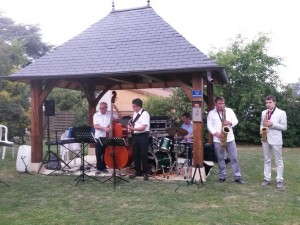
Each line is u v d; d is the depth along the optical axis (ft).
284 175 24.06
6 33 90.53
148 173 22.76
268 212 15.01
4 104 41.22
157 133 27.55
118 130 23.47
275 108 19.65
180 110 48.67
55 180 22.11
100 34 26.71
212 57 50.34
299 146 49.37
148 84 31.68
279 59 50.08
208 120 21.76
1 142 27.35
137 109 21.85
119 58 23.54
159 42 23.93
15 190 19.45
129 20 27.17
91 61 24.08
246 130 49.26
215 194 18.19
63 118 54.80
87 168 26.12
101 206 16.12
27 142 50.80
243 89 48.52
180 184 20.58
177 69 20.76
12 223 13.75
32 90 25.02
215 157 23.63
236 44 51.06
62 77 23.26
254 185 20.47
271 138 19.70
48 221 13.99
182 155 24.95
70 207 16.01
